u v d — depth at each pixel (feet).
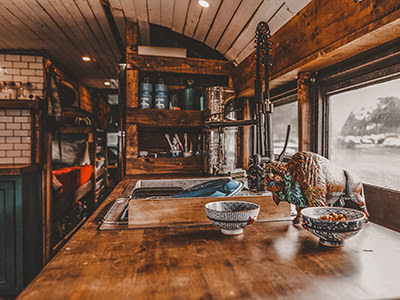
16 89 10.44
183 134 9.75
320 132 5.82
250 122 4.57
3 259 8.17
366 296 1.93
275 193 3.54
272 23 6.34
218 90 8.00
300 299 1.89
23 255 8.36
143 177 8.03
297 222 3.61
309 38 5.12
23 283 8.32
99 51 11.90
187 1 7.28
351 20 4.03
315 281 2.14
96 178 18.74
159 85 8.98
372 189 4.58
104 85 18.33
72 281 2.14
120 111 9.08
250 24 6.95
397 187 4.29
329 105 5.81
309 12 5.12
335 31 4.40
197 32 8.79
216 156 8.02
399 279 2.19
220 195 4.06
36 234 9.45
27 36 10.28
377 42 4.01
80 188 15.34
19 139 9.78
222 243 2.98
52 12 8.51
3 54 10.39
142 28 9.23
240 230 3.24
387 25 3.39
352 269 2.36
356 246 2.89
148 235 3.24
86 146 17.37
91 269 2.35
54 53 12.11
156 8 7.93
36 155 9.97
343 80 5.22
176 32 9.36
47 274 2.25
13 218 8.25
